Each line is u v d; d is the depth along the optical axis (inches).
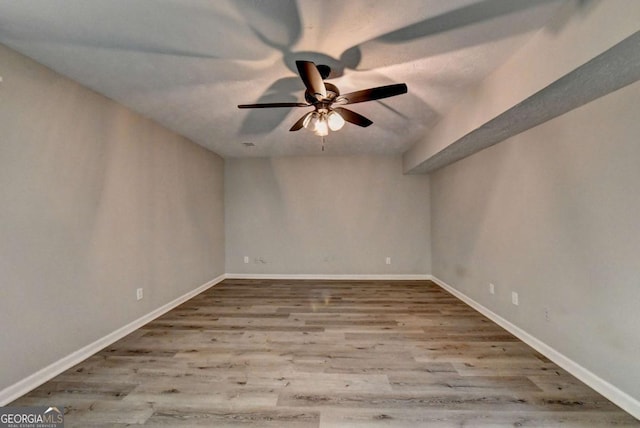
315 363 91.1
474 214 143.6
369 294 169.9
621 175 69.4
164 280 139.5
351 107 114.8
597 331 76.4
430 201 206.8
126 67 83.7
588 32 57.2
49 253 84.0
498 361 92.1
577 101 77.1
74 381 81.4
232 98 105.2
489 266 130.1
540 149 96.7
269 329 117.9
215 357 94.8
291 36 69.4
